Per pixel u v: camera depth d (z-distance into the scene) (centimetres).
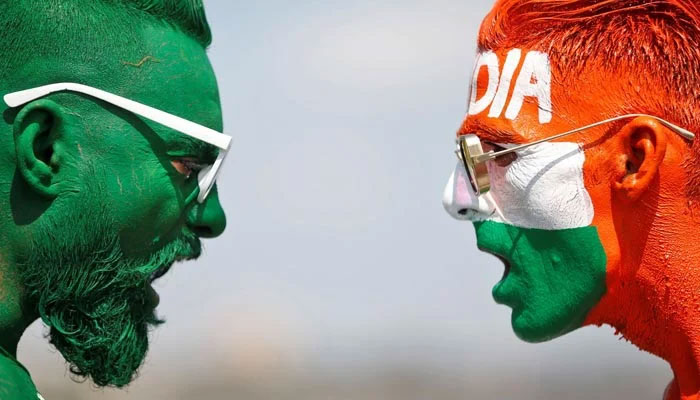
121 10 664
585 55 694
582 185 692
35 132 639
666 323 690
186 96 678
